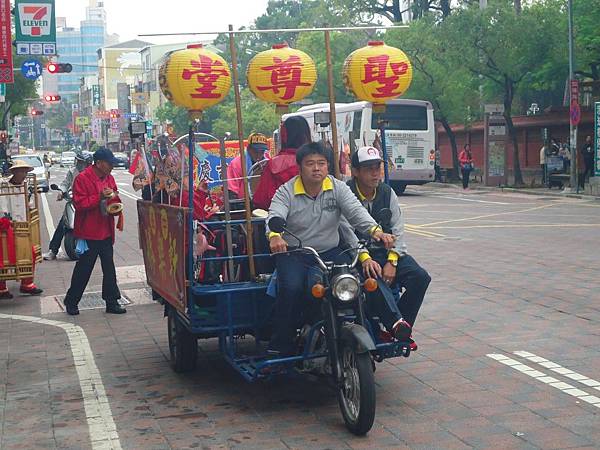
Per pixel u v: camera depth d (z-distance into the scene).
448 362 6.95
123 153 60.91
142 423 5.72
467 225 18.20
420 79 34.03
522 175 36.03
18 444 5.38
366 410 5.12
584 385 6.20
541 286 10.29
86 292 11.27
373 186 6.07
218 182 7.01
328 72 6.44
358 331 5.15
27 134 169.12
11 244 10.88
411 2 44.06
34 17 22.80
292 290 5.57
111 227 9.63
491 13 30.58
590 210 21.80
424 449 5.02
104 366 7.34
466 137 41.12
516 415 5.58
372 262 5.57
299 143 6.43
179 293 6.29
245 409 5.96
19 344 8.33
